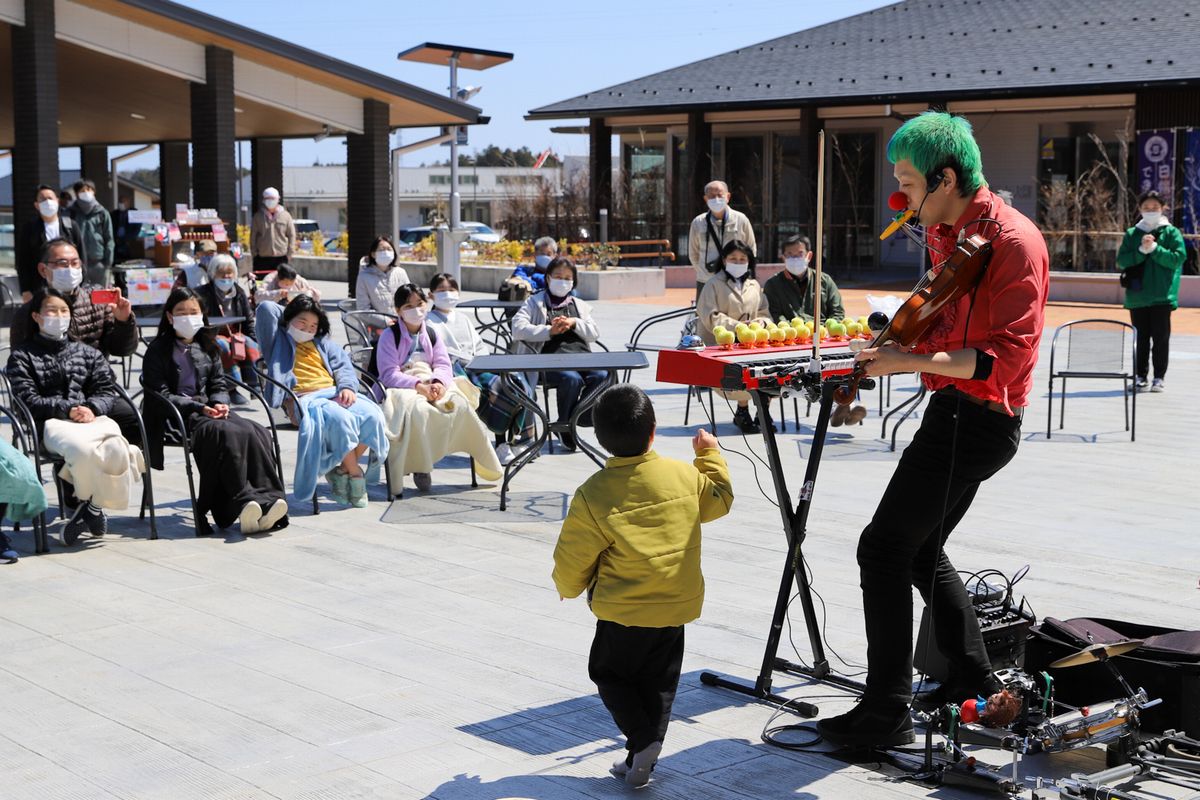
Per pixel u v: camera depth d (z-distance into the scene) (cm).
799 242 949
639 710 366
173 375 690
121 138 3206
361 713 425
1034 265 356
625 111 2880
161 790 366
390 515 711
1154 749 370
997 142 2669
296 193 7244
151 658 479
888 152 381
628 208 3064
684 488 376
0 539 614
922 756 382
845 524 680
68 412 661
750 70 2944
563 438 875
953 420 370
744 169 2975
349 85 2048
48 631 511
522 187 3322
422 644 495
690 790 365
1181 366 1352
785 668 452
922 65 2697
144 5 1745
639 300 2266
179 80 2081
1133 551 625
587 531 369
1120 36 2559
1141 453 880
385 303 1170
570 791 365
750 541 648
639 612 363
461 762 386
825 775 375
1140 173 2331
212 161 1895
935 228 384
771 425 416
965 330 368
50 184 1678
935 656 427
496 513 716
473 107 2175
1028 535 657
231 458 657
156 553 630
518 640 501
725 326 948
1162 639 395
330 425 706
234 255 1727
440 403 761
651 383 1246
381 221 2131
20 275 1287
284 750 395
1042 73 2470
